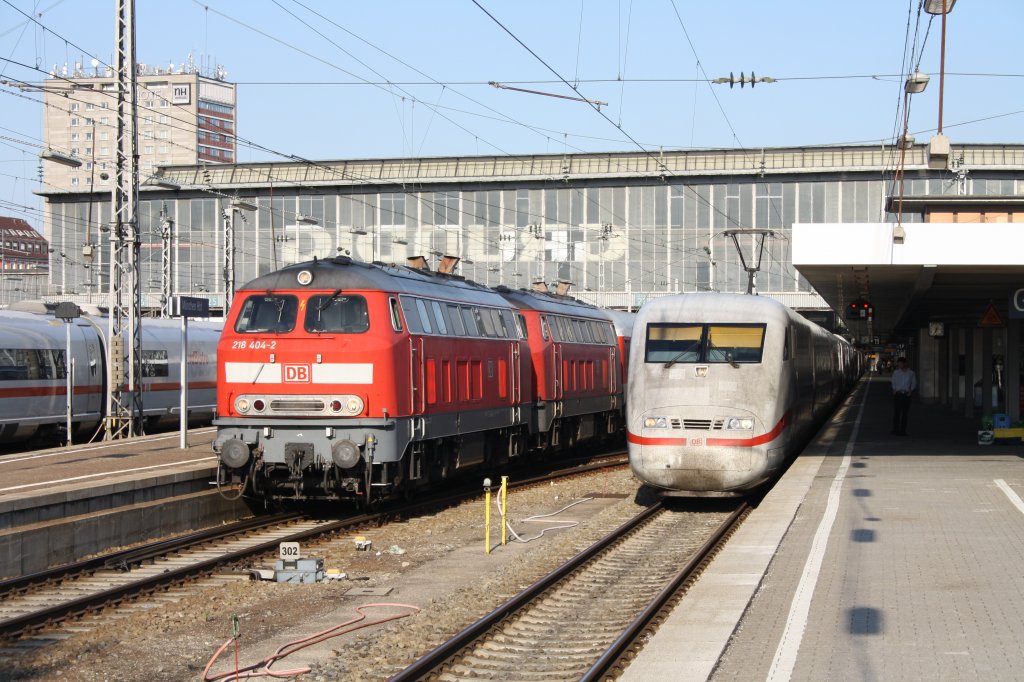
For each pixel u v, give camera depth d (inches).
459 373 845.8
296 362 722.2
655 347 810.2
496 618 443.8
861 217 2305.6
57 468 783.1
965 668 331.9
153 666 403.5
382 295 732.7
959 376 1702.8
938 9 690.2
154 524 674.8
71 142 6215.6
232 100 6683.1
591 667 363.9
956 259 800.3
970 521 620.7
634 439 786.8
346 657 407.5
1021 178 2263.8
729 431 764.0
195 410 1537.9
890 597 431.2
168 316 1797.5
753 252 2363.4
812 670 333.1
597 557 603.5
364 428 713.0
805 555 522.9
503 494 674.8
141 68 6432.1
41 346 1235.9
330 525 697.0
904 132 846.5
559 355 1119.0
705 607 418.9
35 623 452.4
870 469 887.7
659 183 2395.4
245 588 530.3
